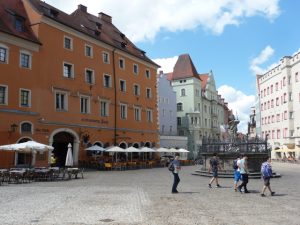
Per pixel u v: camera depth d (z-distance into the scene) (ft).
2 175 84.74
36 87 122.42
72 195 61.16
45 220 39.24
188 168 162.20
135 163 151.33
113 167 139.54
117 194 63.21
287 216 42.88
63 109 134.21
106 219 40.01
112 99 162.40
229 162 105.40
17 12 126.72
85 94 145.48
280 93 250.57
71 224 37.19
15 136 112.88
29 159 117.19
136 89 182.60
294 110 231.30
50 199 55.93
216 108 335.47
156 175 113.50
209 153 111.45
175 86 290.76
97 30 161.38
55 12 137.69
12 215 42.19
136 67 183.73
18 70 116.47
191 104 282.97
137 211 45.52
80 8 178.09
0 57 111.34
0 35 111.24
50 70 129.29
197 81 292.20
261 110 296.10
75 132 138.31
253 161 103.60
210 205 51.31
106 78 161.17
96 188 73.41
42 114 123.85
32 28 127.75
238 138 109.40
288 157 230.07
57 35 134.10
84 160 141.69
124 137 168.35
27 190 68.85
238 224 37.96
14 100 114.01
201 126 294.87
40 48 125.80
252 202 54.70
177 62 298.56
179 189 72.79
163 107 250.37
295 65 229.66
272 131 267.59
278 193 66.49
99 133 152.35
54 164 125.39
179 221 39.32
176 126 263.90
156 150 164.35
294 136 227.20
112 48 164.96
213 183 86.17
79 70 143.74
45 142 123.95
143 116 185.68
